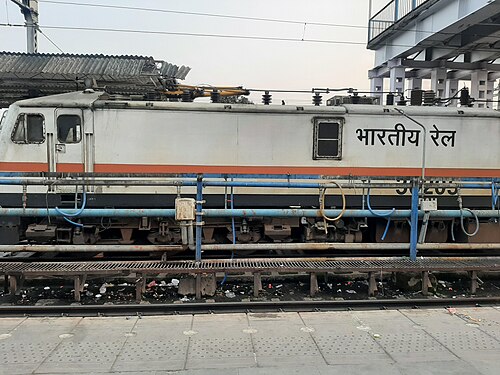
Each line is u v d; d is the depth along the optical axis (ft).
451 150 29.35
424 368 11.83
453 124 29.30
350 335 14.20
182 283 19.95
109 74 30.66
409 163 28.96
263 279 22.35
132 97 29.07
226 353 12.71
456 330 14.74
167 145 27.40
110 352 12.70
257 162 27.96
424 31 49.62
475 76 58.08
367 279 22.95
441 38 48.93
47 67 32.71
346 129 28.43
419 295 20.51
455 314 16.52
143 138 27.25
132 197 27.48
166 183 19.13
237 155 27.84
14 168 26.73
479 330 14.76
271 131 28.02
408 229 29.55
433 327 15.02
